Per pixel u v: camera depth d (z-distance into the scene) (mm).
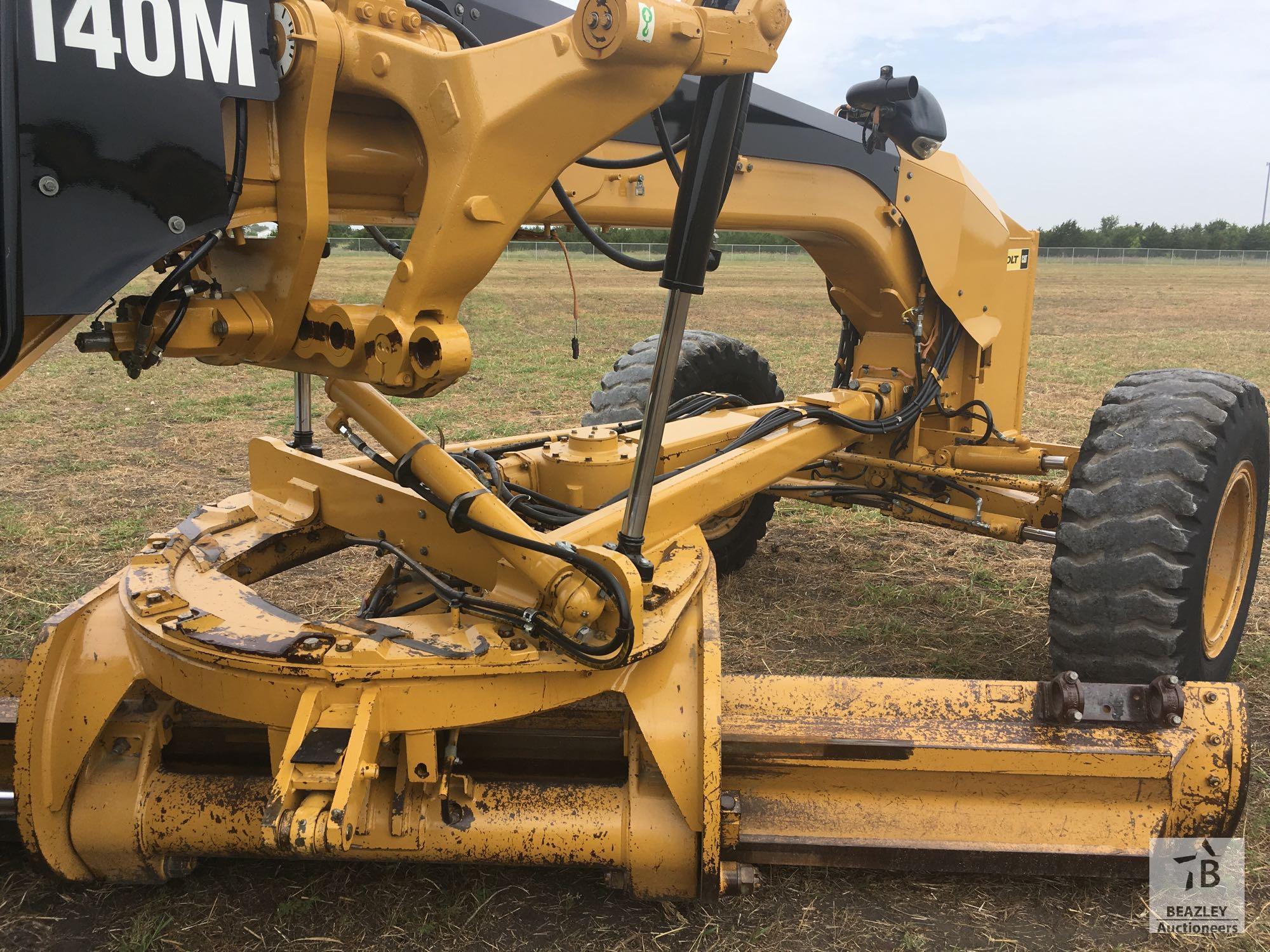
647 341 4848
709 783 2191
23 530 5418
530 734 2559
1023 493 4348
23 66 1666
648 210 3047
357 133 2186
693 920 2457
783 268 47812
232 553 2838
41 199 1715
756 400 5016
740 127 2051
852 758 2355
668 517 2924
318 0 2037
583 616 2268
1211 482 3061
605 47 1941
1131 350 15445
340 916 2449
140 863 2389
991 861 2350
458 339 2119
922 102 3799
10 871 2611
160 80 1822
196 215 1910
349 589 4676
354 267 26375
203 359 2324
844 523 6055
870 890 2580
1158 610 3012
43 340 1822
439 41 2230
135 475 6691
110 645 2447
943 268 4051
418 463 2535
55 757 2332
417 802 2330
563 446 3336
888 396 4105
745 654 4090
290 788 2055
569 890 2555
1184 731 2402
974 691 2496
